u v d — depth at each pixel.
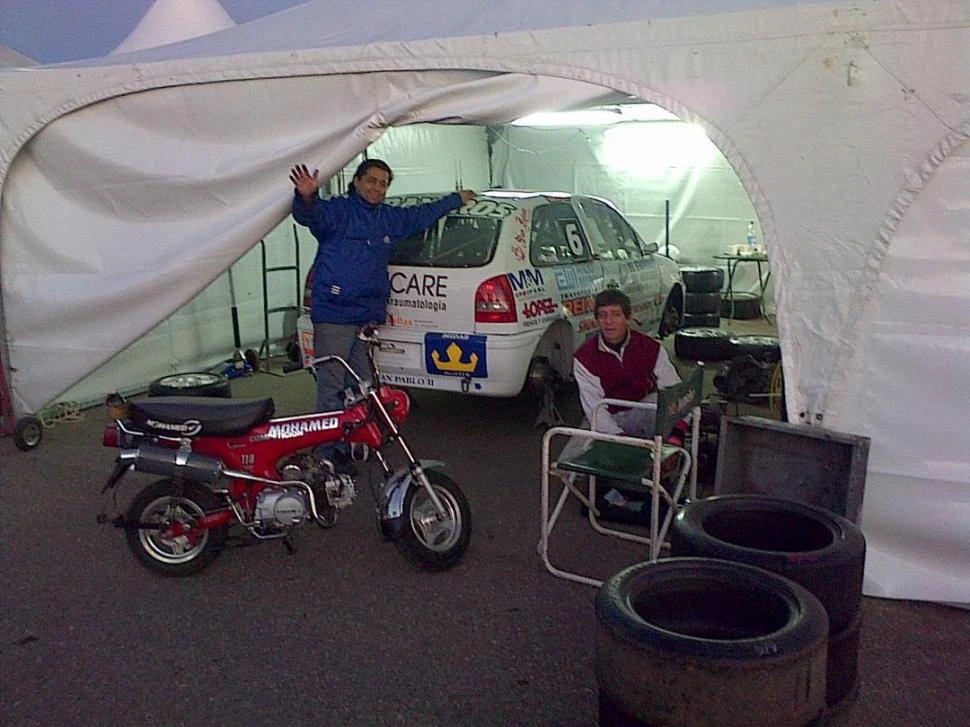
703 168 11.20
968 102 3.66
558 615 3.97
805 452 3.95
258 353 8.77
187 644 3.77
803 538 3.27
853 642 3.00
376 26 5.36
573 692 3.41
